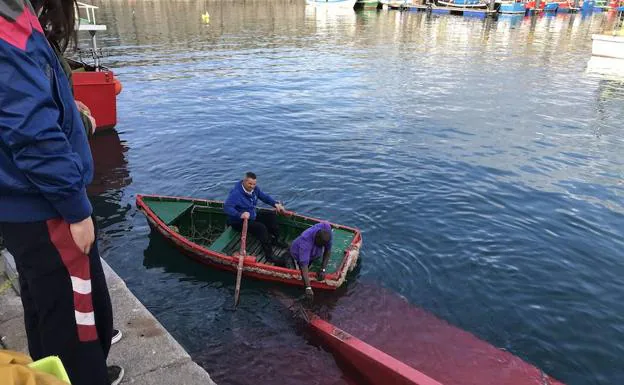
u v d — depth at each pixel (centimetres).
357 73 2086
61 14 207
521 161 1084
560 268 680
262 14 5172
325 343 527
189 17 4528
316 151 1128
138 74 1981
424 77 2017
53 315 227
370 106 1535
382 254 708
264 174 1000
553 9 5678
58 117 186
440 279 654
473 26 4269
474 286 639
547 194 918
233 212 678
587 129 1331
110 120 1252
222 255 644
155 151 1133
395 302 607
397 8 5991
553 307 600
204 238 747
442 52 2750
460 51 2798
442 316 582
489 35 3619
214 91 1720
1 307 379
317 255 621
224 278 655
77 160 192
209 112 1452
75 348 235
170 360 330
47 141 177
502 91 1778
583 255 713
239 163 1059
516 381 484
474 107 1541
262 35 3422
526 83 1931
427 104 1570
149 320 370
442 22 4600
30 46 173
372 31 3788
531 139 1237
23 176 196
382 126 1327
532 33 3788
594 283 649
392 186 942
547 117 1442
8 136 171
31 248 210
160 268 677
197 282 647
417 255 707
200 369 326
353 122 1362
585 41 3341
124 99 1592
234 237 708
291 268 657
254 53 2606
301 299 609
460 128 1316
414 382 434
